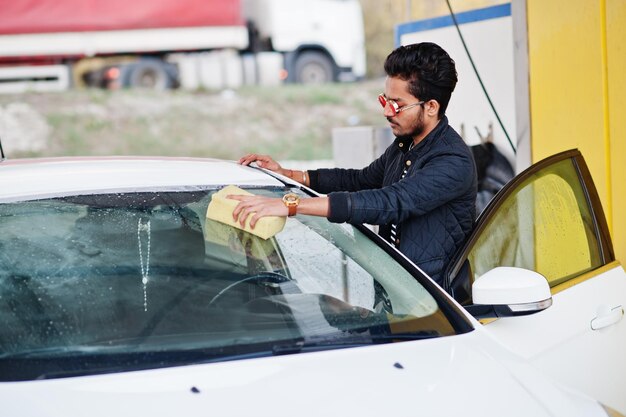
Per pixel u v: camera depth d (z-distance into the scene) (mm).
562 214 4027
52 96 20422
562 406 2723
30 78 20062
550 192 3967
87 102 20750
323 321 2934
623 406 3883
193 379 2572
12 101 20328
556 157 4027
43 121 19906
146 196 3344
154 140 19969
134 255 3039
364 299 3074
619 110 6219
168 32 19562
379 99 3846
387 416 2496
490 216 3621
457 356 2834
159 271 2984
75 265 2963
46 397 2461
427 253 3758
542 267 3881
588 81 6344
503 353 2936
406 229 3770
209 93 21453
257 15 20969
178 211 3270
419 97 3742
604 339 3861
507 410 2627
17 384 2512
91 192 3326
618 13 6160
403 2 8430
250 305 2932
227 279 3021
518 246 3809
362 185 4492
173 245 3102
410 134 3826
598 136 6324
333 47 21719
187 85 21516
